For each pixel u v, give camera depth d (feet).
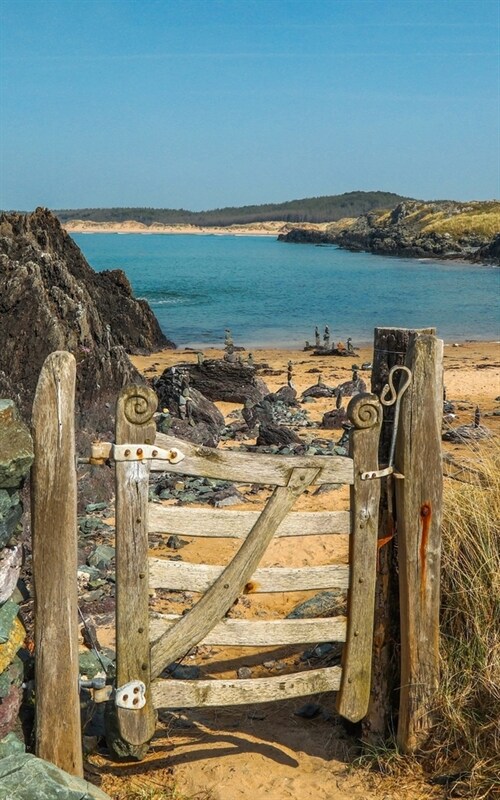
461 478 22.56
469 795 15.14
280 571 15.51
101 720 17.16
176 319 164.04
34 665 15.08
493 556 17.58
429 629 16.12
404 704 16.26
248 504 34.27
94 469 35.35
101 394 42.42
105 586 25.34
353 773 16.07
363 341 135.13
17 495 14.42
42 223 109.50
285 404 63.98
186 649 15.26
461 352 117.19
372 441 15.44
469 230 442.91
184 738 17.38
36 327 46.96
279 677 15.76
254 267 358.23
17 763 13.38
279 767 16.29
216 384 66.23
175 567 15.02
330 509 32.60
